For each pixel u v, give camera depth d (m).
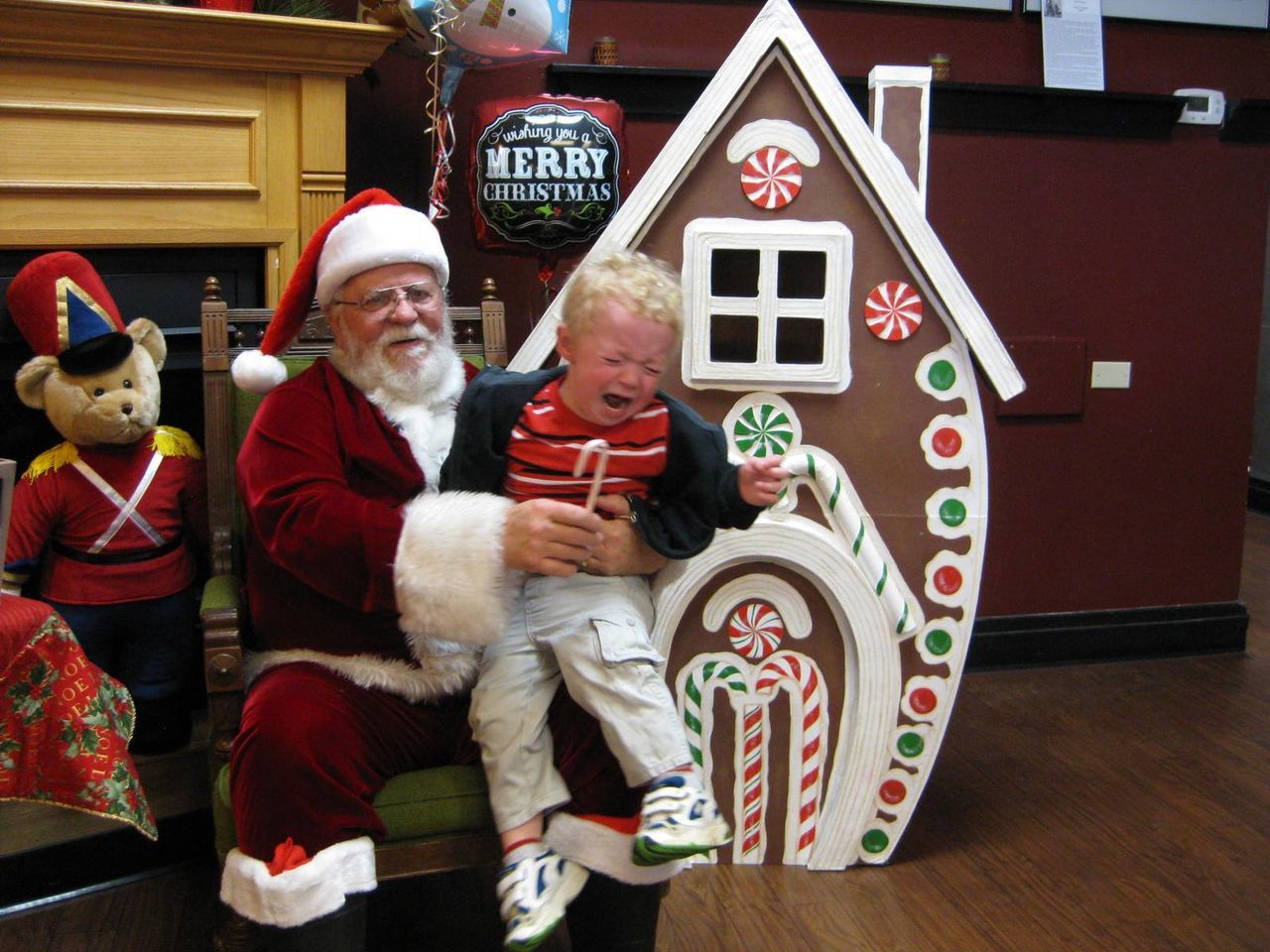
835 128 1.92
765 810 2.13
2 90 2.04
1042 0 2.94
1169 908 2.06
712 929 1.97
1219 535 3.24
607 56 2.68
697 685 2.07
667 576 1.73
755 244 1.95
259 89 2.22
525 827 1.56
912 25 2.89
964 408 2.01
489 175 2.21
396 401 1.73
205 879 2.10
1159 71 3.06
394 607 1.54
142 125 2.15
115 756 1.72
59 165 2.10
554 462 1.57
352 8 2.65
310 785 1.49
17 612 1.64
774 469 1.54
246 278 2.35
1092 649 3.20
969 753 2.66
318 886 1.46
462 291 2.87
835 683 2.08
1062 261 3.00
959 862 2.20
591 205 2.23
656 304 1.45
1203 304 3.11
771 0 1.89
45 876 2.02
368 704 1.60
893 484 2.02
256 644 1.75
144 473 2.15
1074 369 3.03
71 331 2.03
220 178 2.23
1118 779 2.54
